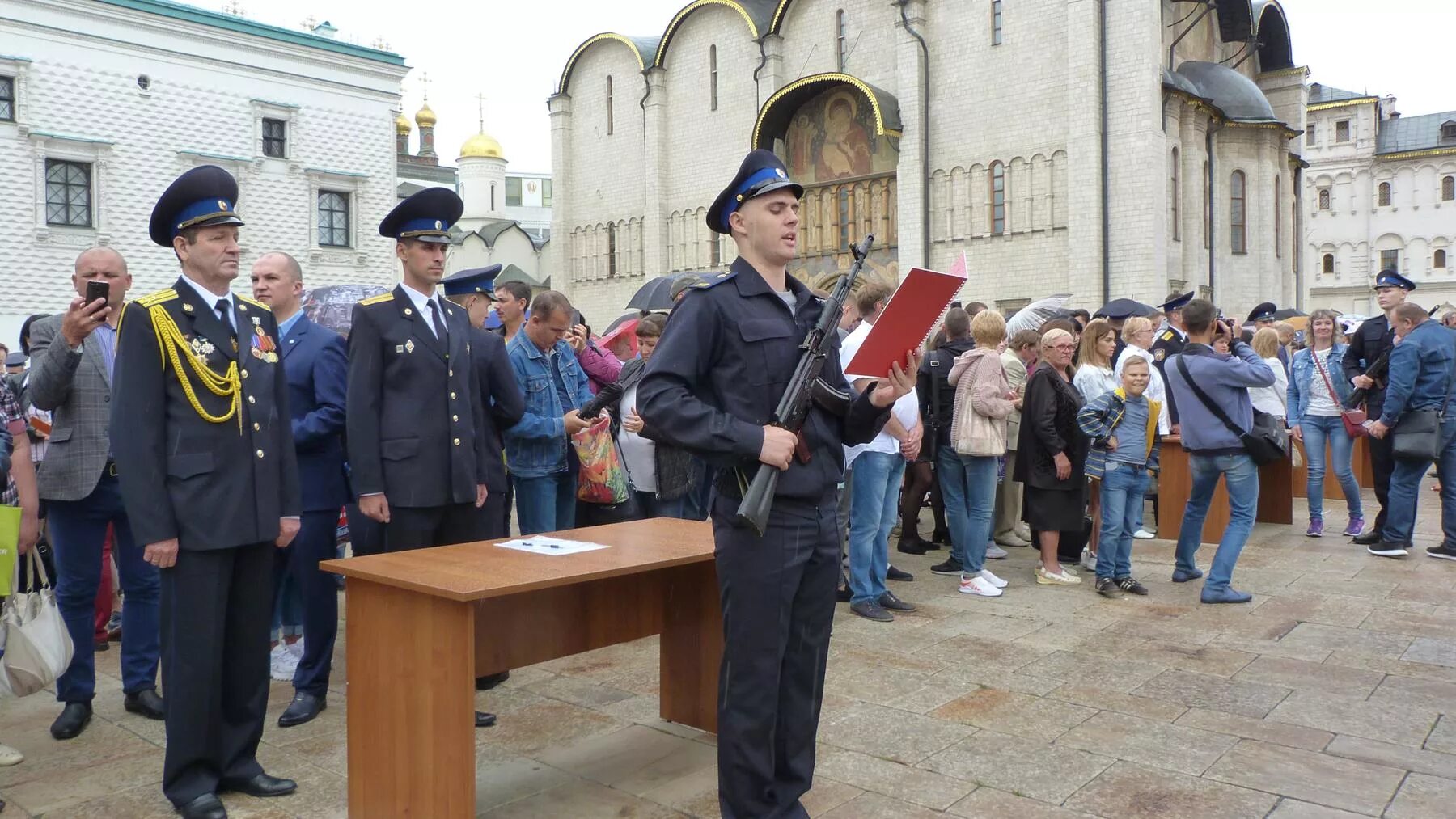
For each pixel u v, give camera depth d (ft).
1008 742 14.23
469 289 20.44
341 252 105.91
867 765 13.47
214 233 12.66
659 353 9.90
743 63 115.14
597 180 134.00
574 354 23.20
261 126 99.81
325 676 16.12
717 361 10.16
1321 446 30.91
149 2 90.94
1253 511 22.29
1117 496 22.99
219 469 12.31
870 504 21.17
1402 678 17.02
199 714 12.16
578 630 13.43
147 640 16.03
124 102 90.43
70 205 88.53
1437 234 191.83
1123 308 37.47
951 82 98.78
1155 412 23.44
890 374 9.97
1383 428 27.32
